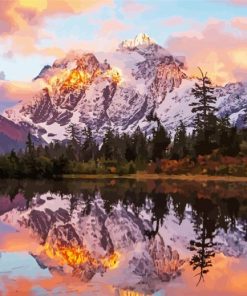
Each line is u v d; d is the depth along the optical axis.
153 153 135.75
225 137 121.56
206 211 42.16
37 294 15.83
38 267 20.05
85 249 24.81
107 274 19.02
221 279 18.53
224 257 22.95
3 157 115.56
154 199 54.59
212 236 29.33
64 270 19.55
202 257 22.97
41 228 32.72
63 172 119.56
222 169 111.81
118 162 127.12
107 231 31.44
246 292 16.80
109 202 51.59
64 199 55.56
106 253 23.78
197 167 116.69
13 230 31.64
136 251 24.44
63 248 24.95
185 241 27.52
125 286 17.19
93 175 120.44
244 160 113.94
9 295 15.72
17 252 23.58
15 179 109.38
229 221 35.88
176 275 19.14
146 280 18.17
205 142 122.81
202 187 76.69
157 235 29.81
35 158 115.12
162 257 22.91
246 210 42.59
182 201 51.62
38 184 89.06
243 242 27.22
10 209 44.94
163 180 101.00
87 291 16.31
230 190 69.06
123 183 90.38
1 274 18.66
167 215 39.84
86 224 34.97
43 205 48.72
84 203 50.69
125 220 37.06
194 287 17.34
